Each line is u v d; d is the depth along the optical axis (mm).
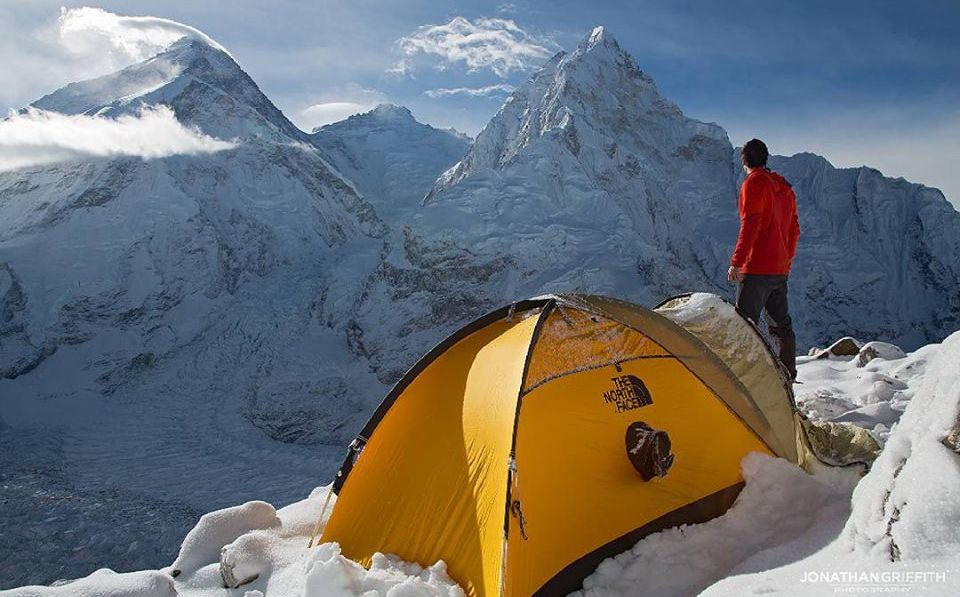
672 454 4594
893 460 3297
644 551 4289
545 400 4664
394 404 5316
